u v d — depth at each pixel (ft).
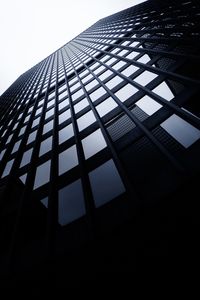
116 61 83.15
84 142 47.09
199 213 21.89
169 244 21.52
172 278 20.11
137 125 40.86
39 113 84.69
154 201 23.94
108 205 28.37
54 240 28.02
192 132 32.53
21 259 28.07
